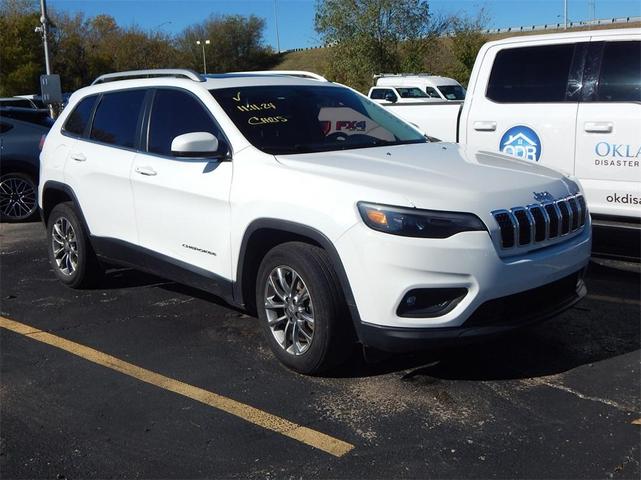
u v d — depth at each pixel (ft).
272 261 13.60
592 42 20.11
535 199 12.85
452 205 11.93
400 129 17.53
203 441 11.41
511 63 21.59
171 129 16.40
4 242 27.09
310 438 11.40
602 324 16.28
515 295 12.32
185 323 17.03
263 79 17.06
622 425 11.57
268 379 13.65
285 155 14.39
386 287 11.78
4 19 144.97
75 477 10.45
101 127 18.71
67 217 19.39
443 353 14.60
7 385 13.71
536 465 10.46
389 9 110.42
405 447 11.05
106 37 184.85
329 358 12.96
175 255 16.08
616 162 19.35
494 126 21.72
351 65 113.39
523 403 12.41
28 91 143.84
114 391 13.34
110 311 18.08
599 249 22.21
